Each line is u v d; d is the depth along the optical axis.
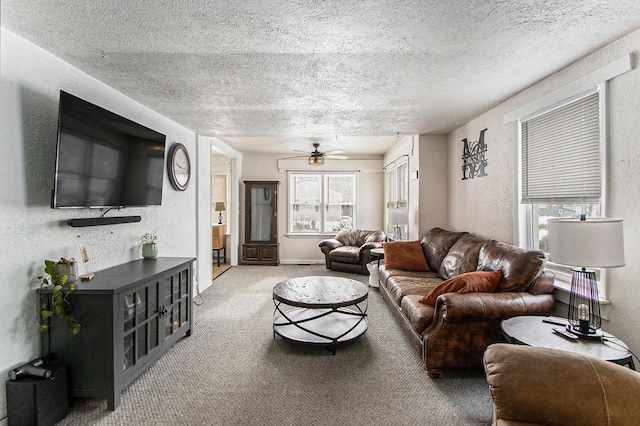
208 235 4.93
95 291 1.94
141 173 2.77
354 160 7.19
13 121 1.83
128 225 2.88
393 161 6.16
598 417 0.97
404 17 1.68
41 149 2.01
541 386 1.03
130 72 2.37
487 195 3.46
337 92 2.82
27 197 1.92
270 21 1.71
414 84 2.65
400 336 3.11
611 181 1.98
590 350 1.58
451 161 4.43
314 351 2.78
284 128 4.15
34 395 1.72
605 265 1.61
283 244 7.19
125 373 2.07
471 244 3.32
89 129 2.15
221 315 3.67
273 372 2.42
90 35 1.84
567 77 2.32
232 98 2.96
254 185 6.80
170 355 2.69
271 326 3.34
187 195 4.15
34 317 1.94
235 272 6.07
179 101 3.03
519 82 2.62
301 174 7.21
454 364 2.28
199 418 1.89
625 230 1.90
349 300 2.77
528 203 2.80
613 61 1.95
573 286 1.88
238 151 6.84
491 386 1.11
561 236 1.71
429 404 2.03
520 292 2.36
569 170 2.35
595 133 2.13
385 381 2.30
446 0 1.54
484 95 2.93
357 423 1.85
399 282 3.43
